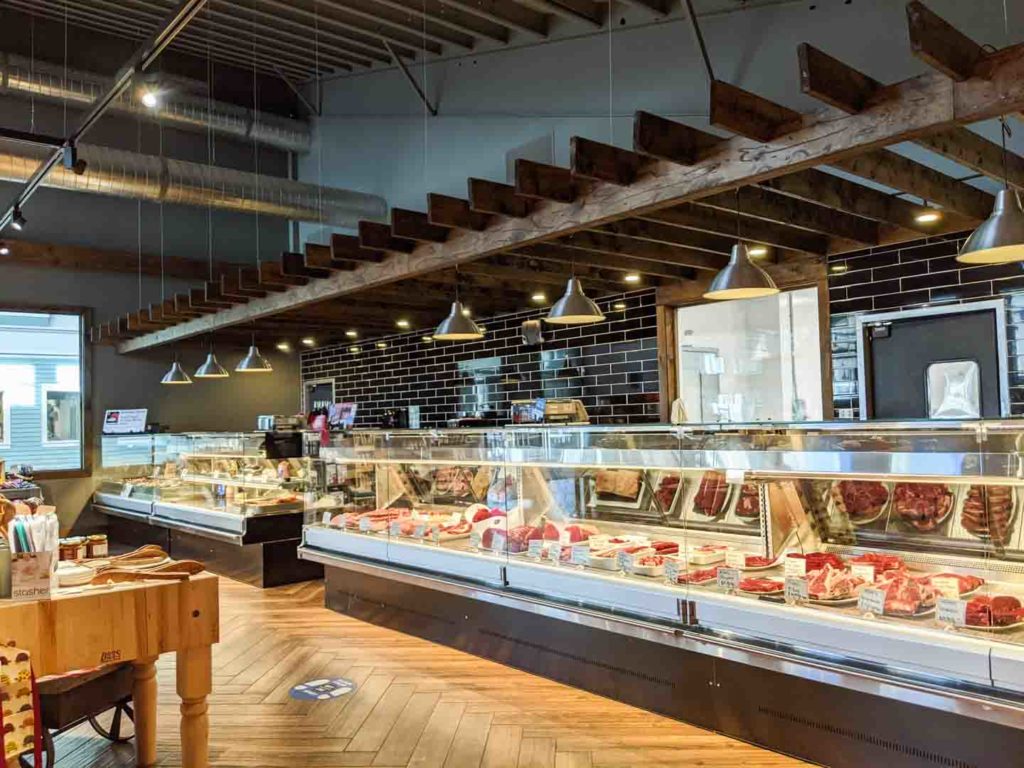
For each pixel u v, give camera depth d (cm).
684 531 343
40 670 226
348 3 670
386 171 882
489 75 738
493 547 414
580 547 367
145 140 966
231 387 1080
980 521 262
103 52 891
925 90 267
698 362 654
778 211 446
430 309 788
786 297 600
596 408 708
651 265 600
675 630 318
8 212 720
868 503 295
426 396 901
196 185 780
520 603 386
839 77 274
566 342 736
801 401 589
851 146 286
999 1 409
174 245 1016
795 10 497
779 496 313
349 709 350
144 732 298
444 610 445
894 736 259
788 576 292
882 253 525
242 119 936
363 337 1005
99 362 976
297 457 670
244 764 296
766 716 295
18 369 923
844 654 271
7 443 912
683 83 560
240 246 1074
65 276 946
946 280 492
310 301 615
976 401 481
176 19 372
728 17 534
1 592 221
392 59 848
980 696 236
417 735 320
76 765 306
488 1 625
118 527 902
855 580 279
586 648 363
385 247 502
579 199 391
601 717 332
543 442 395
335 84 970
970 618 244
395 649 441
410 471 491
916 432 262
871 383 533
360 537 507
